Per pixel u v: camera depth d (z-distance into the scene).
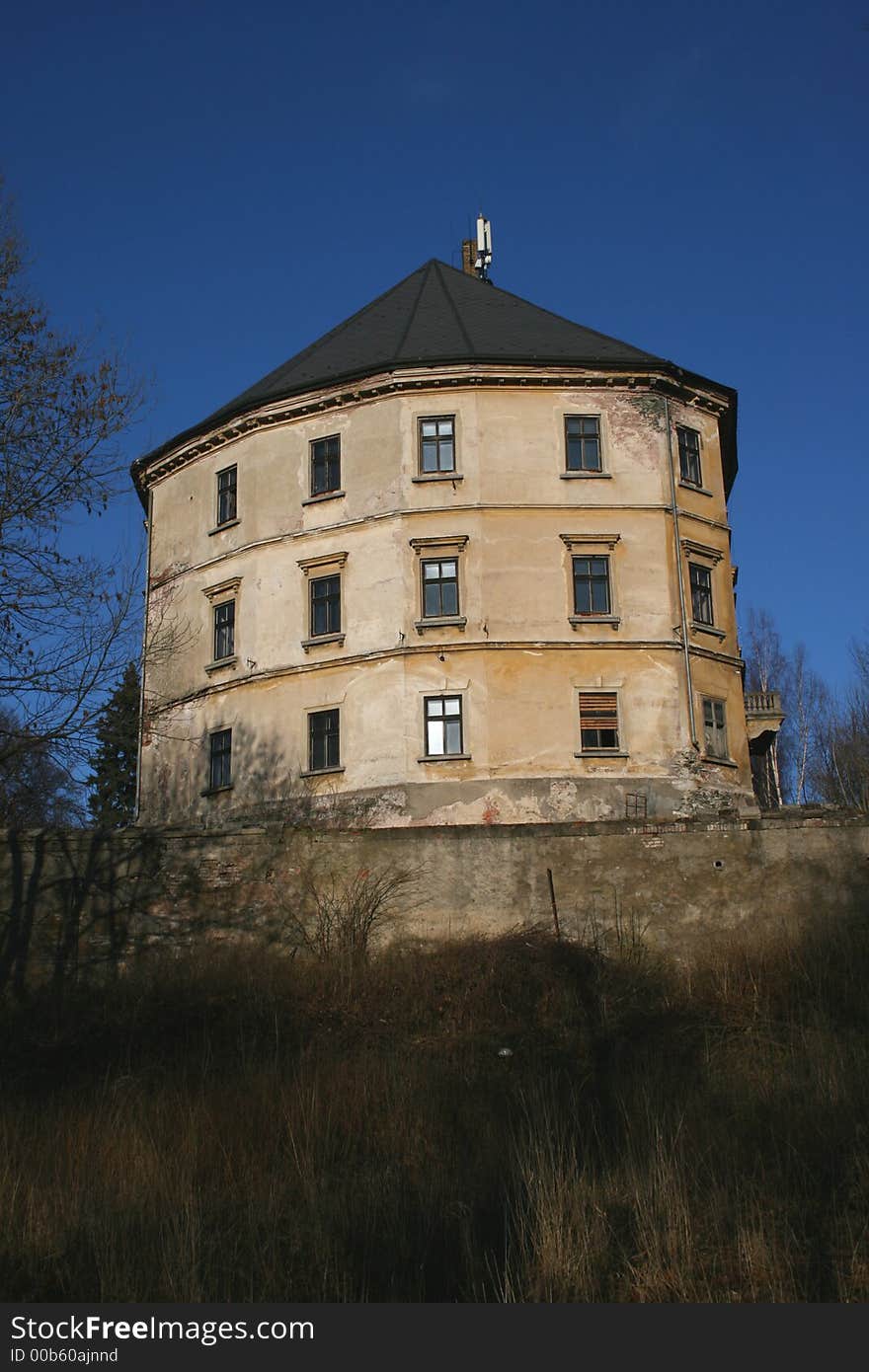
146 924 24.23
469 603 36.09
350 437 38.53
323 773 35.91
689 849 24.39
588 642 36.00
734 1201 13.02
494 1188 13.84
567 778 34.72
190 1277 11.49
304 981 22.58
